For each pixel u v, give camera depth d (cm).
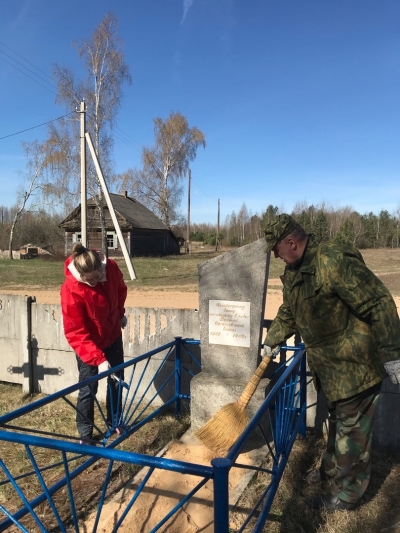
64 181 2755
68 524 280
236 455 173
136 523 278
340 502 284
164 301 1182
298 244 265
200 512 288
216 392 381
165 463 167
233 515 284
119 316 406
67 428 422
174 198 4191
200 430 275
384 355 238
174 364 464
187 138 4056
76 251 344
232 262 383
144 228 3469
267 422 387
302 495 308
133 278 1773
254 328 381
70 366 504
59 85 2530
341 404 272
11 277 1872
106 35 2522
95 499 307
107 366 353
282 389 282
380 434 373
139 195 4181
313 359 278
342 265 246
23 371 516
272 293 1294
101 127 2564
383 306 238
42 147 2905
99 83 2533
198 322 454
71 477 267
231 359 392
